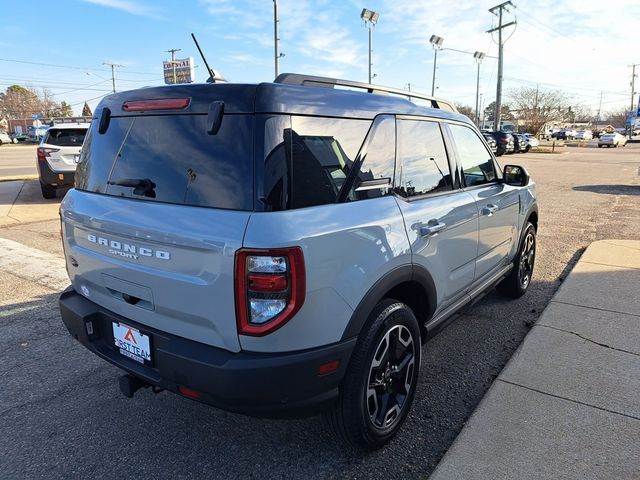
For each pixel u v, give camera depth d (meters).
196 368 2.15
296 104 2.24
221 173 2.18
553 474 2.43
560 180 16.78
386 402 2.66
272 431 2.88
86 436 2.84
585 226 8.63
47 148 11.19
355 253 2.30
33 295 5.20
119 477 2.50
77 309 2.78
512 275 4.79
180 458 2.64
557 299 4.79
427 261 2.86
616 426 2.80
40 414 3.06
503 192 4.08
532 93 67.00
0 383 3.42
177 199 2.31
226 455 2.67
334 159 2.37
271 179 2.09
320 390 2.22
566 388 3.20
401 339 2.69
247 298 2.04
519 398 3.09
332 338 2.24
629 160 28.64
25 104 109.25
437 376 3.49
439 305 3.15
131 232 2.36
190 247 2.14
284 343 2.09
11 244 7.43
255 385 2.07
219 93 2.23
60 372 3.59
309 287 2.09
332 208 2.29
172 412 3.08
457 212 3.22
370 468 2.56
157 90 2.50
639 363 3.52
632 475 2.42
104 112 2.81
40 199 11.84
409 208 2.76
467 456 2.56
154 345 2.38
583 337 3.94
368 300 2.37
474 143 3.85
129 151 2.58
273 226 2.03
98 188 2.76
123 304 2.56
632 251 6.54
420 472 2.53
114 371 3.61
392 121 2.78
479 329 4.28
